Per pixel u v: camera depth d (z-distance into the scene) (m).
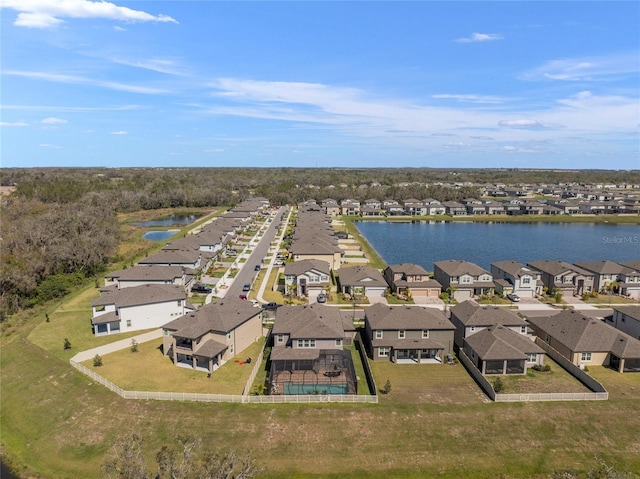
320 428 38.12
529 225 165.88
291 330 50.91
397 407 40.81
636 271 78.94
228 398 41.22
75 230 100.81
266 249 114.69
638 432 38.12
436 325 51.59
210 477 26.83
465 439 37.31
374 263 100.38
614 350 48.94
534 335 57.34
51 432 39.56
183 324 50.72
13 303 68.50
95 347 53.94
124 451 28.23
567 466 34.81
